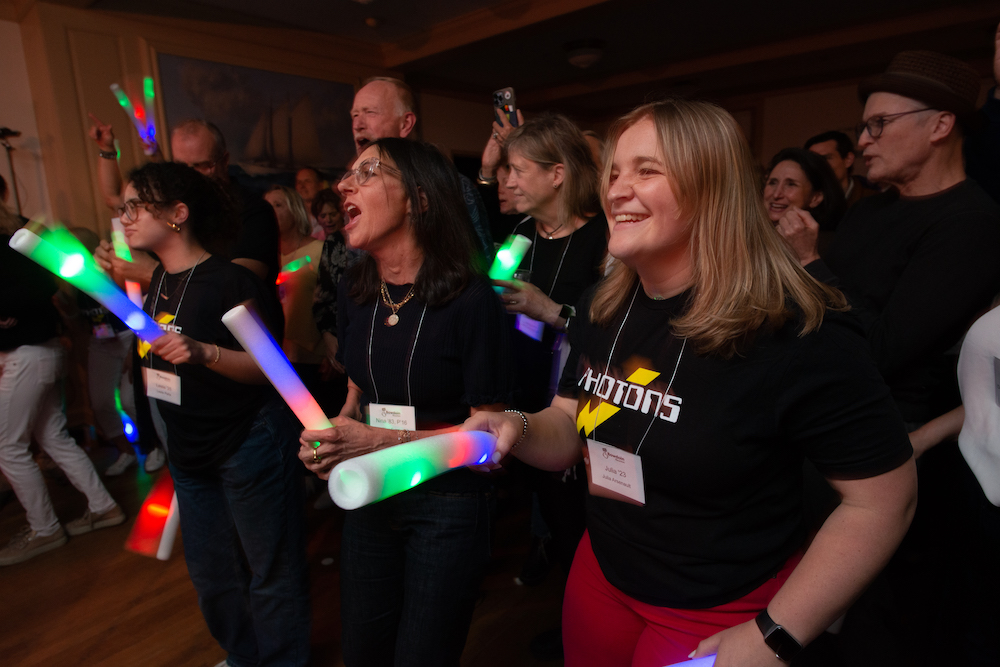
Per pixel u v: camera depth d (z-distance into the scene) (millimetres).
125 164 4098
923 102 1268
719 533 767
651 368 789
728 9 4945
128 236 1393
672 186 713
